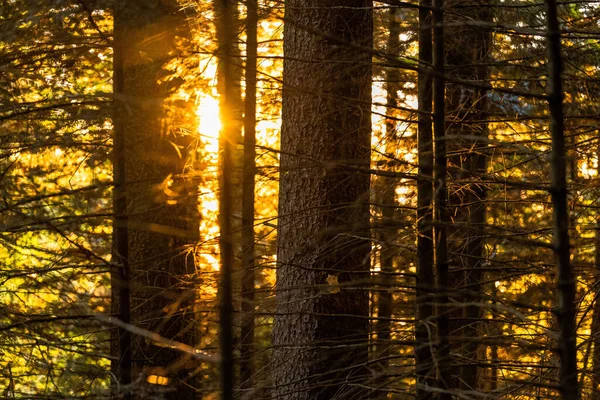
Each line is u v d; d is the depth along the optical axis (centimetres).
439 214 559
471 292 514
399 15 970
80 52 703
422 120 602
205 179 892
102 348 732
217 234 977
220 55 529
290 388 816
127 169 926
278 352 837
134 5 739
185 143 934
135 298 865
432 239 602
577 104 721
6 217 700
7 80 714
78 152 880
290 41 843
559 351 496
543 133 768
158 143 911
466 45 798
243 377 898
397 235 662
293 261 821
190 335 926
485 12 784
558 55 487
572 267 669
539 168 748
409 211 731
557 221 491
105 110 643
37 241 907
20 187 833
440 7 570
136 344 871
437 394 610
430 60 611
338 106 809
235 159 1031
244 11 660
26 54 669
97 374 647
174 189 923
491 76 861
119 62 627
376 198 732
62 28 719
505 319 571
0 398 648
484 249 841
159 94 905
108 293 1051
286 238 839
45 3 712
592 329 785
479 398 639
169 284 923
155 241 923
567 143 716
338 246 770
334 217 799
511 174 794
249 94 1020
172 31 802
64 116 750
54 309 678
